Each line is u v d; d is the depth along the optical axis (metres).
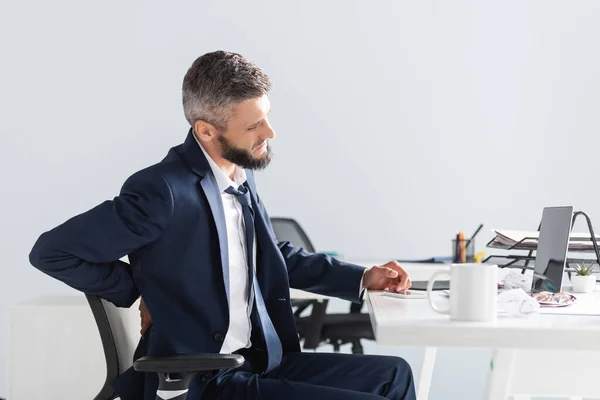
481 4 5.59
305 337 3.34
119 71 5.49
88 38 5.48
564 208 1.86
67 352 2.61
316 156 5.59
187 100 1.75
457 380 4.36
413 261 3.57
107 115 5.48
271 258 1.86
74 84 5.48
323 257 1.99
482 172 5.59
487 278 1.29
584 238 2.12
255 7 5.57
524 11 5.57
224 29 5.55
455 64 5.60
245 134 1.72
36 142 5.46
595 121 5.54
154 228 1.63
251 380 1.64
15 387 2.64
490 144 5.59
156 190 1.64
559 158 5.56
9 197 5.45
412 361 4.71
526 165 5.57
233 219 1.80
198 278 1.68
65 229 1.59
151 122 5.49
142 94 5.49
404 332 1.24
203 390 1.63
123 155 5.48
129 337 1.87
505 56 5.58
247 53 5.59
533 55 5.57
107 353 1.73
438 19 5.59
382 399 1.56
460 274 1.29
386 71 5.60
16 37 5.45
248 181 1.89
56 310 2.62
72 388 2.61
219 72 1.69
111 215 1.60
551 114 5.57
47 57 5.46
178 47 5.52
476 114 5.59
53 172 5.46
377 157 5.59
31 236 5.46
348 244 5.59
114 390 1.71
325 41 5.60
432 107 5.59
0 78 5.45
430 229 5.59
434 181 5.59
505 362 1.40
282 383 1.62
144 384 1.67
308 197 5.57
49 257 1.59
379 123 5.59
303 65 5.59
